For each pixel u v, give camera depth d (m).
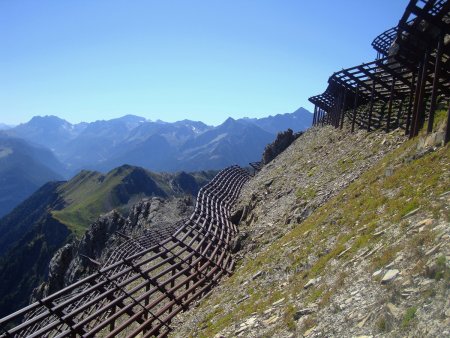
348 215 22.09
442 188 16.14
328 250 20.00
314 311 14.76
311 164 47.59
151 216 104.62
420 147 22.45
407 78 33.25
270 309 18.42
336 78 46.44
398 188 19.86
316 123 86.56
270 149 97.69
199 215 47.88
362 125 43.38
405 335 10.16
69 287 23.45
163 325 27.84
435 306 10.26
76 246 134.50
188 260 37.41
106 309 24.38
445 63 26.06
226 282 31.91
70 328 21.34
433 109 22.64
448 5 20.19
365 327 11.59
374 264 14.20
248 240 39.47
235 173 91.56
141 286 28.78
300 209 34.50
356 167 32.50
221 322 22.11
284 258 24.41
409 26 24.19
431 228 13.55
